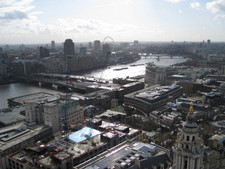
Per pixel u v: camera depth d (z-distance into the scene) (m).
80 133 165.25
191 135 64.88
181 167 66.88
